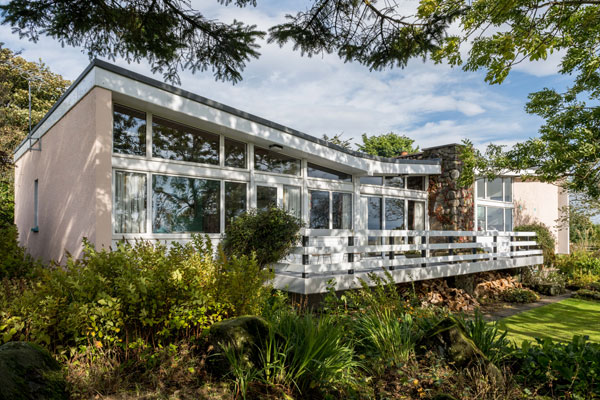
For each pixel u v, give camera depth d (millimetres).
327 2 4742
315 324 4090
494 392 3387
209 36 5180
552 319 8516
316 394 3477
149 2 4586
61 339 3357
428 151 13891
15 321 3244
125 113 6793
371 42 5125
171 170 7254
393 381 3785
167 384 3322
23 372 2656
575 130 6340
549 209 18484
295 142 8945
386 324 4480
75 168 6949
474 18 4648
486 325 4863
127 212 6691
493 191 15984
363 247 7691
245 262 4637
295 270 6895
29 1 4121
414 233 8836
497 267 11078
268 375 3457
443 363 3941
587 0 4254
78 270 4055
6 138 15781
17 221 12258
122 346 3555
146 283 3641
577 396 3426
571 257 15227
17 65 18328
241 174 8367
